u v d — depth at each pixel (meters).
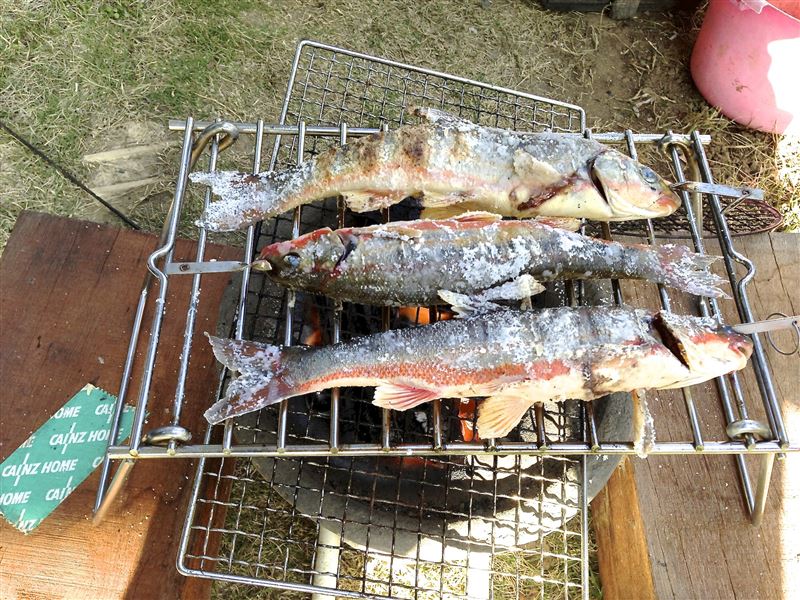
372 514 0.39
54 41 0.67
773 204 0.69
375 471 0.41
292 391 0.35
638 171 0.42
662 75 0.77
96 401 0.45
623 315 0.36
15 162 0.62
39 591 0.39
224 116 0.68
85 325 0.47
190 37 0.71
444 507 0.40
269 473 0.39
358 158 0.41
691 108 0.75
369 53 0.73
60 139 0.64
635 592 0.44
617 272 0.40
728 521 0.43
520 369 0.35
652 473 0.44
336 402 0.36
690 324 0.36
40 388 0.45
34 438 0.43
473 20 0.78
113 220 0.62
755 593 0.42
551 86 0.76
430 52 0.75
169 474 0.43
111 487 0.35
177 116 0.67
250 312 0.43
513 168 0.41
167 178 0.64
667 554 0.42
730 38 0.68
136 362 0.46
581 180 0.41
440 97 0.71
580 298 0.43
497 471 0.41
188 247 0.50
